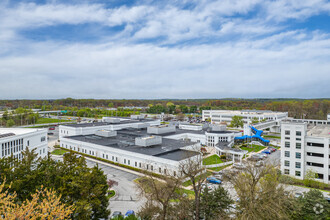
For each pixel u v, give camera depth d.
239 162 76.56
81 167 36.19
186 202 37.69
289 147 65.00
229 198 39.41
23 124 170.62
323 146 60.94
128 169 70.06
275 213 32.53
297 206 34.84
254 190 35.69
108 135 95.69
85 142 87.69
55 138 122.88
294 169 64.38
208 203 37.06
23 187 32.94
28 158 36.56
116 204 47.12
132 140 89.31
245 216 33.31
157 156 67.19
